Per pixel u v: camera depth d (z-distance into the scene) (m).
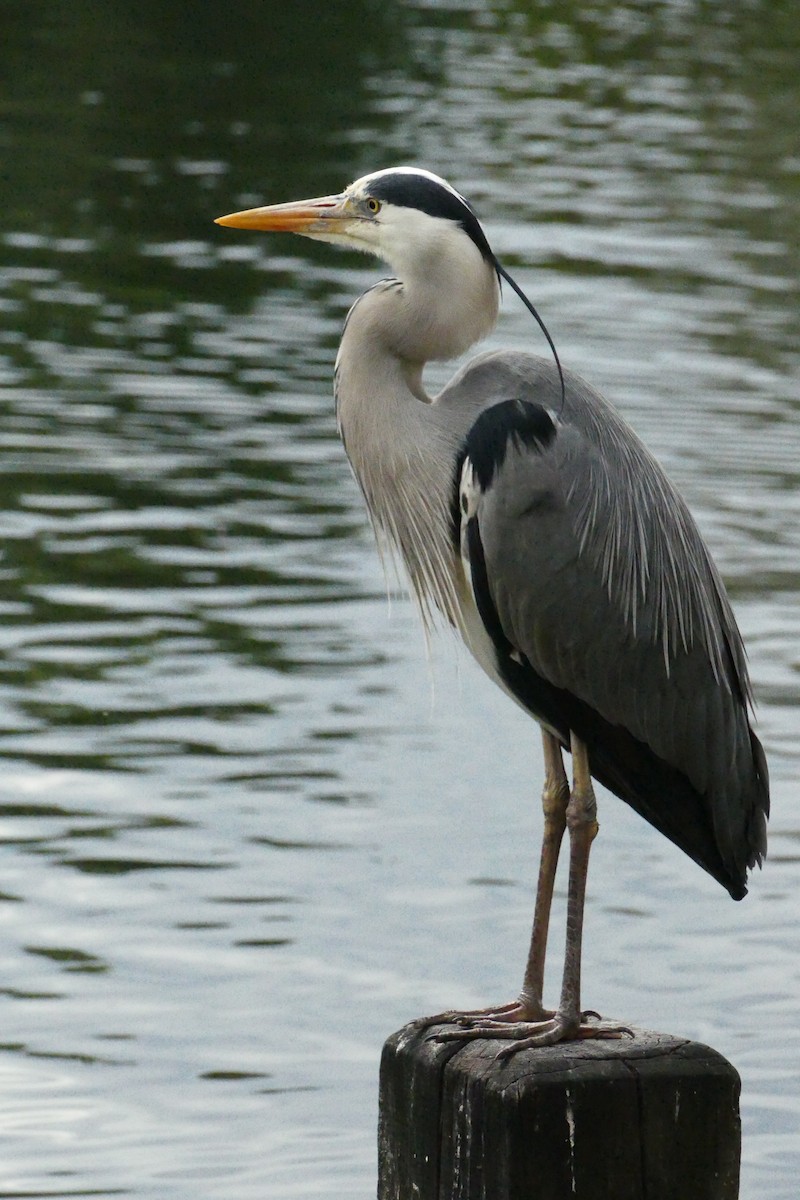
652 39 48.06
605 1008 11.02
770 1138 9.91
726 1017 10.96
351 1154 9.74
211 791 13.26
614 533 7.45
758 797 7.88
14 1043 10.59
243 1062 10.45
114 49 41.97
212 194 30.73
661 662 7.59
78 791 13.20
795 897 12.40
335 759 13.83
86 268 26.78
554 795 7.61
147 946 11.50
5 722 14.07
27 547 17.27
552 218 30.05
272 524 18.12
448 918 11.88
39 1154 9.69
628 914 12.16
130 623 15.84
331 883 12.23
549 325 24.55
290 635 15.82
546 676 7.66
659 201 31.66
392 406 7.79
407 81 41.00
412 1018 10.80
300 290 26.41
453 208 7.77
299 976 11.23
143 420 20.77
